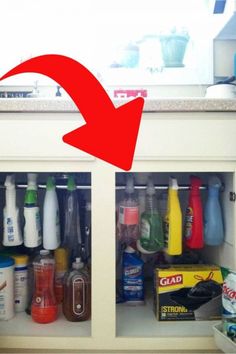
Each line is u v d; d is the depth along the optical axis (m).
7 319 0.88
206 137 0.77
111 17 1.26
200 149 0.77
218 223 0.92
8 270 0.90
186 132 0.77
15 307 0.95
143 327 0.84
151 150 0.77
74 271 0.92
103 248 0.77
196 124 0.77
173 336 0.79
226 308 0.76
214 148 0.77
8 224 0.92
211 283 0.89
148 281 1.13
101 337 0.77
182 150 0.77
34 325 0.85
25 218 0.92
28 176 0.94
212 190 0.93
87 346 0.77
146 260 1.14
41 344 0.78
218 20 1.19
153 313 0.93
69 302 0.88
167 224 0.95
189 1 1.25
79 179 1.06
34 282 0.94
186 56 1.24
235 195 0.80
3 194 1.10
